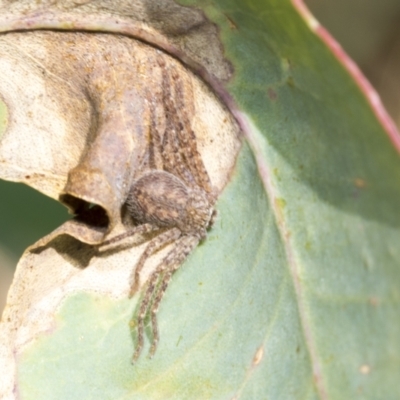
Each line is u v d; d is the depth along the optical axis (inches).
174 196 10.0
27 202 10.4
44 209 10.4
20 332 9.6
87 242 9.6
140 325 9.7
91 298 9.7
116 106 9.7
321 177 9.5
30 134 9.7
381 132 9.1
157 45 9.7
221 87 9.6
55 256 9.7
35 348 9.6
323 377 9.6
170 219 9.9
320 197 9.5
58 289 9.7
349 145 9.3
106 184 9.5
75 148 9.7
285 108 9.5
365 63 11.2
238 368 9.7
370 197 9.3
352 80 9.1
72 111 9.7
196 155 9.8
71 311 9.7
